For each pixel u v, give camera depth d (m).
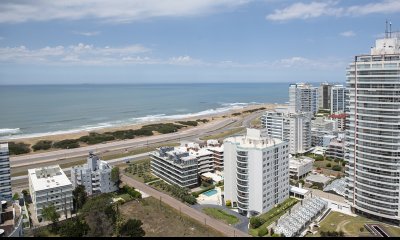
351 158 164.00
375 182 152.75
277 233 144.38
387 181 149.38
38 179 178.12
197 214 169.25
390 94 144.00
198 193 196.50
